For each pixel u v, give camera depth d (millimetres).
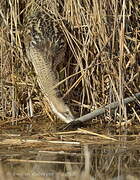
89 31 14945
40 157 11180
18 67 15898
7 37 15781
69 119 14289
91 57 15266
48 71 15203
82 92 15398
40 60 15586
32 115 15555
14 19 15797
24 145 12203
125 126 14562
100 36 14953
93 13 14992
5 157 11141
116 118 14953
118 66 14984
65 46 15898
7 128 14312
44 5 16297
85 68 14938
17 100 15492
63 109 14375
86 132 13500
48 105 15406
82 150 11906
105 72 15203
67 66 15633
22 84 15633
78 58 15016
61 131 13852
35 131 13883
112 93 15055
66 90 15383
